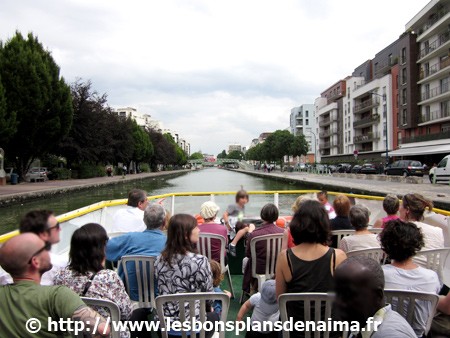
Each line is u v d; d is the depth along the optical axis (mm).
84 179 44500
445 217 4730
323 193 6184
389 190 19438
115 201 6387
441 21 40031
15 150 33031
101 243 2541
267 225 4223
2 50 30562
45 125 32188
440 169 23797
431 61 44500
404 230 2584
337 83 79500
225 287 4980
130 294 3400
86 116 40594
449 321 2934
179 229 2816
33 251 2006
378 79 58469
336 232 4324
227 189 33031
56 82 33250
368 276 1512
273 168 81500
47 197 24812
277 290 2600
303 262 2455
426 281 2531
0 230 14930
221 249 4262
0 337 1937
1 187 27562
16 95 29719
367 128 65000
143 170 83188
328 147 82125
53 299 1978
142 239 3520
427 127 45594
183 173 102938
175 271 2781
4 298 1967
